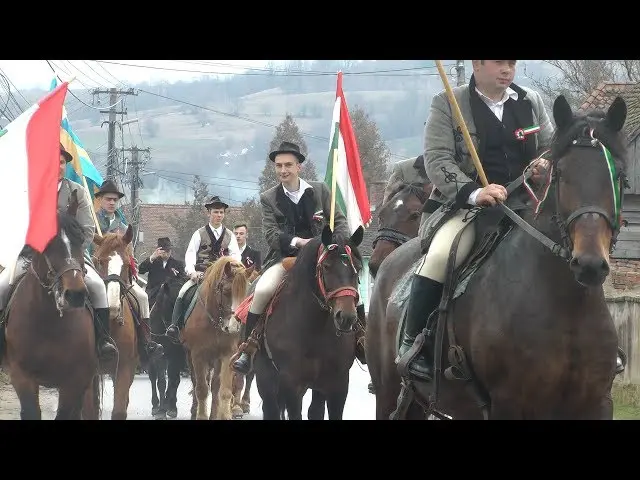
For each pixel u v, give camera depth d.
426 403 6.81
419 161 11.41
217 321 13.41
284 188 10.83
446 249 6.46
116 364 10.95
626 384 15.73
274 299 10.11
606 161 5.50
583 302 5.66
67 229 9.21
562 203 5.56
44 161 9.22
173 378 15.21
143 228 81.00
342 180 12.89
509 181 6.60
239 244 17.52
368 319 7.74
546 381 5.72
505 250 6.05
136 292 13.02
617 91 24.77
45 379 9.44
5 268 9.66
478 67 6.62
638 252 23.94
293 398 9.88
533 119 6.70
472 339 6.04
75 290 9.00
